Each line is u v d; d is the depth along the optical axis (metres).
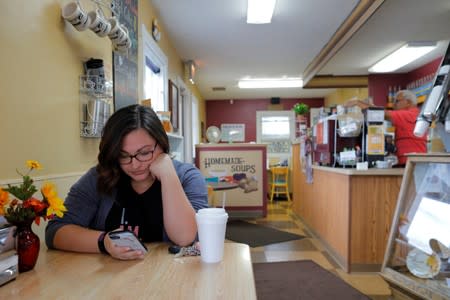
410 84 4.73
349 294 2.05
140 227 1.04
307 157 3.79
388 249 1.63
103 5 1.71
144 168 0.97
